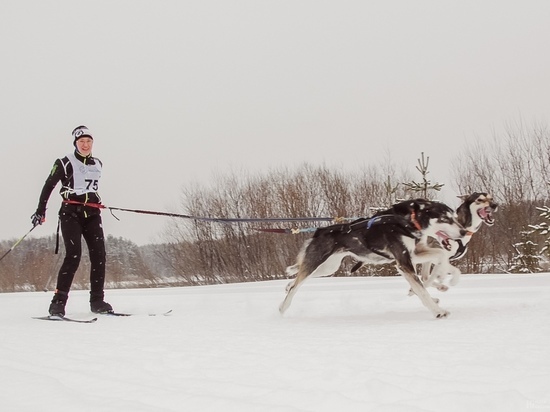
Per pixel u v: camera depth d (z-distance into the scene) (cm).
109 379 261
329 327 464
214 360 309
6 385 249
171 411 206
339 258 609
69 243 609
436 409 201
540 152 1978
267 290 941
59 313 588
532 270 1600
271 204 2331
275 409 205
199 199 2480
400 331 418
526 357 292
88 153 638
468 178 2086
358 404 211
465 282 889
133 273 2534
